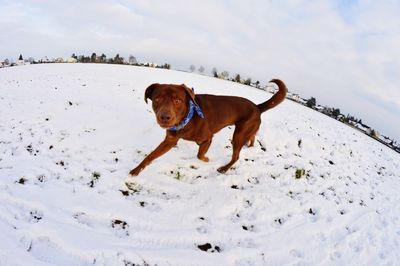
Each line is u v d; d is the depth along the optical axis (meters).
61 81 9.97
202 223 4.42
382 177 7.96
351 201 6.12
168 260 3.63
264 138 7.52
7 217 3.59
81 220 3.96
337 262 4.36
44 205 3.96
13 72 12.45
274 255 4.18
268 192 5.51
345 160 8.02
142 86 10.49
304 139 8.11
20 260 3.00
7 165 4.77
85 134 6.10
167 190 4.94
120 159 5.48
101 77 11.16
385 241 5.13
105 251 3.51
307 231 4.82
